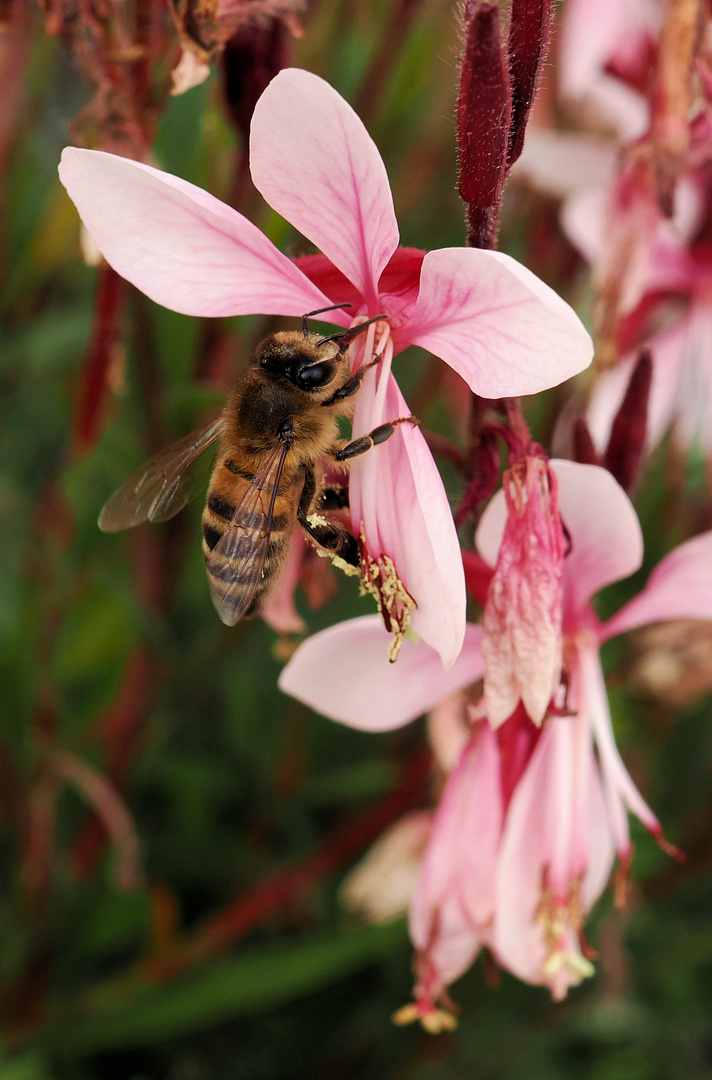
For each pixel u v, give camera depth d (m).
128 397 0.16
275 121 0.12
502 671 0.13
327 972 0.16
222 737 0.18
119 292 0.14
